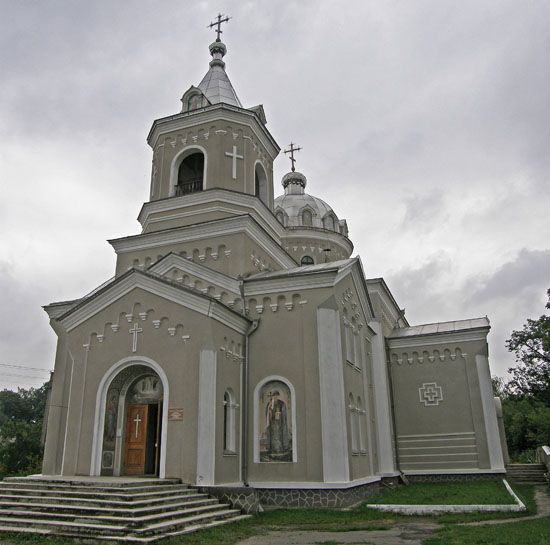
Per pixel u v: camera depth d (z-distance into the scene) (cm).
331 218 3656
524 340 3891
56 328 2205
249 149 2530
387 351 2875
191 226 2281
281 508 1689
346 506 1689
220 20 3044
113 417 1816
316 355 1847
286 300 1956
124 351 1797
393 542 1130
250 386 1900
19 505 1353
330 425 1755
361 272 2245
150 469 1781
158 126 2578
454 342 2786
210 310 1722
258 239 2325
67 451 1761
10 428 3064
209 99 2667
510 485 2311
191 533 1230
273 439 1820
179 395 1670
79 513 1277
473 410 2661
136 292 1841
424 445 2691
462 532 1216
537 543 1051
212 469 1588
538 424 2903
